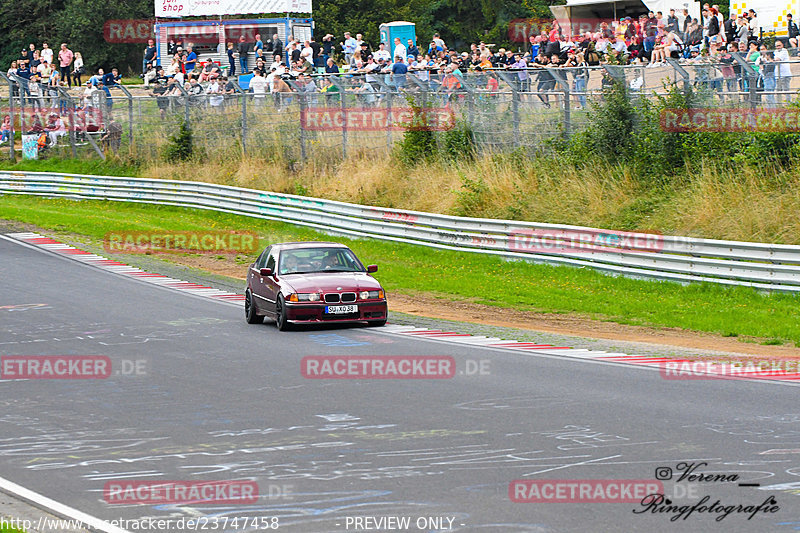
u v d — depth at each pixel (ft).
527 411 77.00
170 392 87.56
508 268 180.65
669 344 115.44
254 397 84.58
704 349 110.83
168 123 292.20
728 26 217.77
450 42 495.00
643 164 198.59
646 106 200.44
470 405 79.77
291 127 264.93
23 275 173.58
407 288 167.02
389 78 241.76
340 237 222.28
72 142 307.17
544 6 492.13
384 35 315.58
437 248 199.21
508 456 63.36
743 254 148.87
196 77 295.28
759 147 181.57
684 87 192.75
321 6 471.62
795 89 174.70
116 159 297.74
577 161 207.41
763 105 178.91
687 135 194.39
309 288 121.49
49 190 287.48
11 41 474.08
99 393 87.86
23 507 54.54
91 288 161.38
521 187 209.26
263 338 117.19
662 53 204.54
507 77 217.36
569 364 99.66
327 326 127.03
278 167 260.83
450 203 216.13
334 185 244.01
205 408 80.59
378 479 58.59
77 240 217.77
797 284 141.18
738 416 74.02
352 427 72.64
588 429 70.38
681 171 193.77
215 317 134.82
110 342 115.44
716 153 189.16
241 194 249.75
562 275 171.73
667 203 186.50
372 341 114.52
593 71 210.18
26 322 130.00
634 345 113.09
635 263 163.53
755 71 178.81
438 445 66.64
